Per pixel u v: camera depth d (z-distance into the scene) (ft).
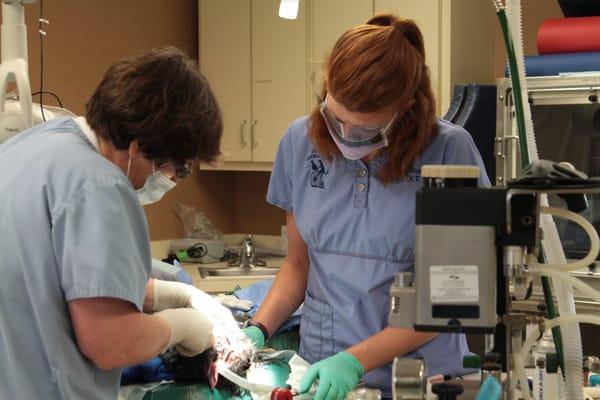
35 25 10.85
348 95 4.58
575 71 8.54
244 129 12.97
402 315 3.11
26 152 4.11
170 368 4.83
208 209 14.35
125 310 3.89
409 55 4.63
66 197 3.85
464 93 9.30
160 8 13.15
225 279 11.91
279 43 12.49
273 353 5.38
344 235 5.44
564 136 8.34
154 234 13.11
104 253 3.79
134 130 3.97
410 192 5.27
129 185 4.02
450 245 2.99
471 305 2.98
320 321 5.53
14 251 3.87
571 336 3.46
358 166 5.43
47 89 11.11
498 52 12.41
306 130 5.76
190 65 4.17
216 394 4.67
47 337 3.85
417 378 3.15
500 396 3.20
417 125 5.15
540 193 3.01
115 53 12.26
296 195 5.74
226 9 12.97
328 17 11.93
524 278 3.20
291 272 6.05
